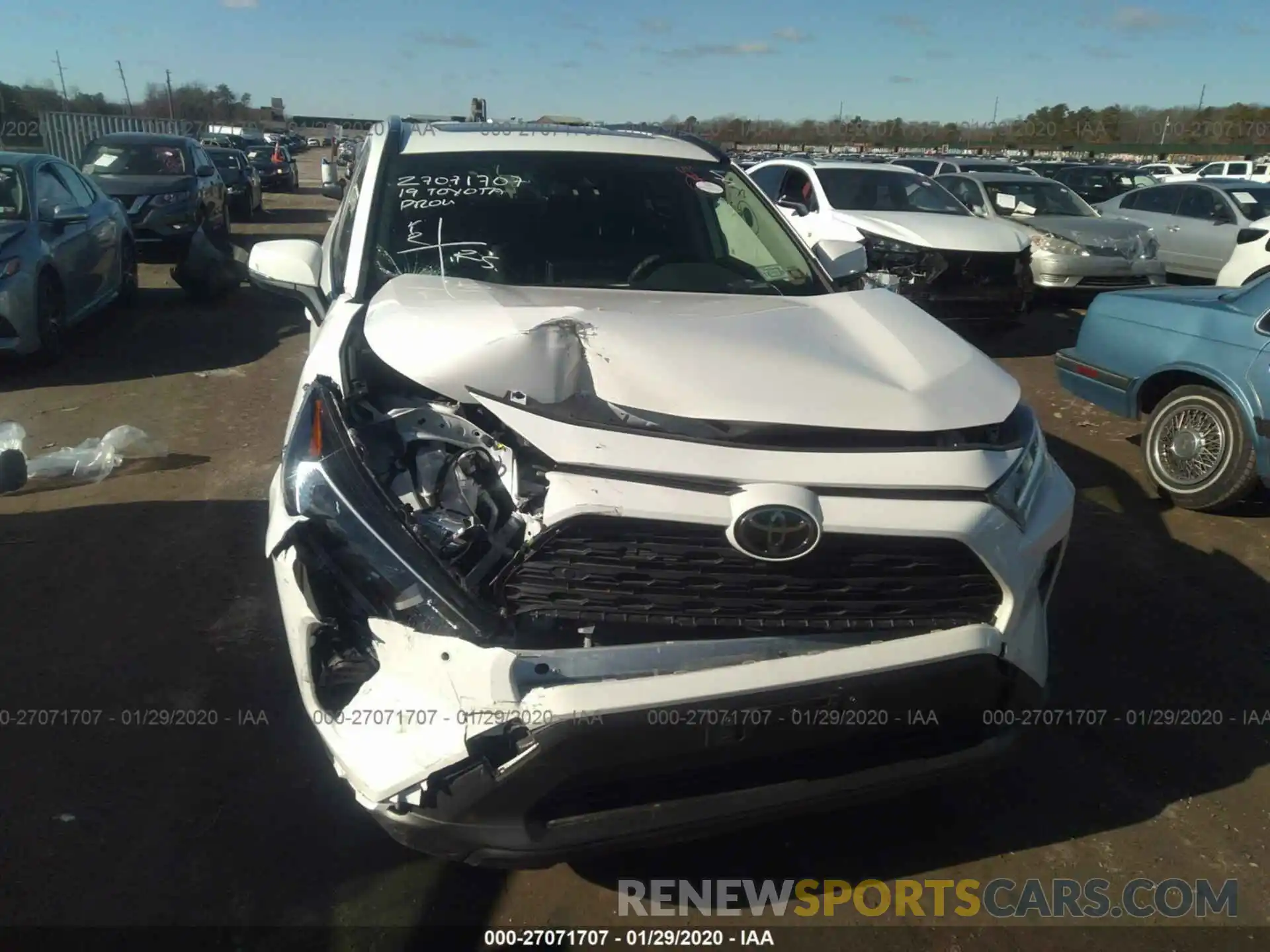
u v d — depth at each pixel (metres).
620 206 3.97
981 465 2.57
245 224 19.05
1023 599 2.57
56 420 6.34
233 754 3.19
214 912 2.61
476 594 2.34
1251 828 3.08
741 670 2.27
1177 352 5.65
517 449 2.52
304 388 2.88
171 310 9.85
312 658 2.47
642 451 2.41
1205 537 5.27
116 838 2.83
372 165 3.97
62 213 7.83
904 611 2.47
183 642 3.78
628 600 2.35
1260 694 3.80
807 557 2.39
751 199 4.21
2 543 4.54
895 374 2.85
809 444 2.54
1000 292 9.20
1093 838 3.02
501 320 2.83
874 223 9.47
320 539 2.40
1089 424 7.22
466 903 2.68
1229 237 12.58
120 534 4.66
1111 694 3.76
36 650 3.70
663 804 2.33
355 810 2.98
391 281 3.41
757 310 3.26
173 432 6.14
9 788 2.99
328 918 2.61
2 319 7.04
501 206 3.88
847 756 2.49
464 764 2.24
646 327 2.91
